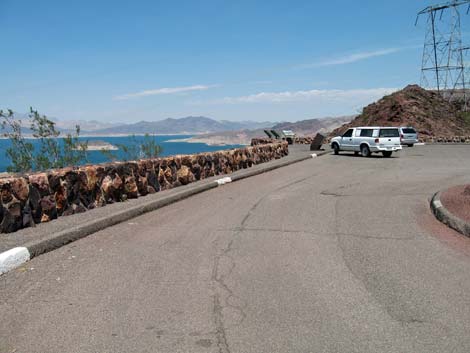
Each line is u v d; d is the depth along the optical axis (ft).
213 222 30.09
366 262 21.16
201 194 42.65
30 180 26.43
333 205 36.24
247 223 29.71
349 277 19.03
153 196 37.60
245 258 21.83
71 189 29.91
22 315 15.24
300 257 22.00
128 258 21.81
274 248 23.61
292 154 99.76
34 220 26.48
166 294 17.12
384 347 12.97
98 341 13.39
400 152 112.06
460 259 21.59
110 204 33.63
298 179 54.90
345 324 14.48
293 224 29.35
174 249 23.43
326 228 28.17
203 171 51.19
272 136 143.74
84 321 14.75
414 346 13.02
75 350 12.87
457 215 28.60
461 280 18.65
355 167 72.23
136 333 13.92
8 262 19.85
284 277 19.07
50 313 15.39
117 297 16.80
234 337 13.64
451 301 16.38
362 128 100.68
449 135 193.47
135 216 32.01
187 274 19.45
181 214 32.96
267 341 13.37
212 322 14.67
